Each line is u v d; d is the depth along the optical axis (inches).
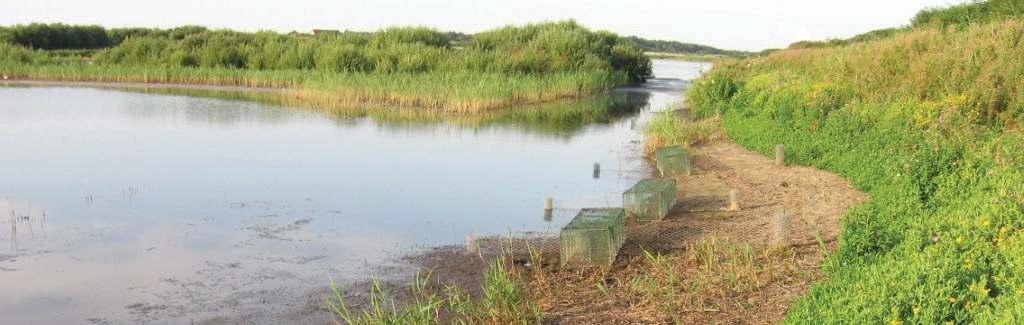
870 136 781.3
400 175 872.9
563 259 517.7
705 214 646.5
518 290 455.2
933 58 962.7
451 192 780.6
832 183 717.9
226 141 1126.4
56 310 451.5
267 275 515.8
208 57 2481.5
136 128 1253.1
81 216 663.1
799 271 470.9
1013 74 837.2
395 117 1501.0
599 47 2613.2
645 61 2765.7
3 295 472.7
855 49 1295.5
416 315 426.3
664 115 1236.5
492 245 572.7
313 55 2397.9
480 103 1670.8
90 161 933.2
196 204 714.2
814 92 984.3
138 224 639.8
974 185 551.8
